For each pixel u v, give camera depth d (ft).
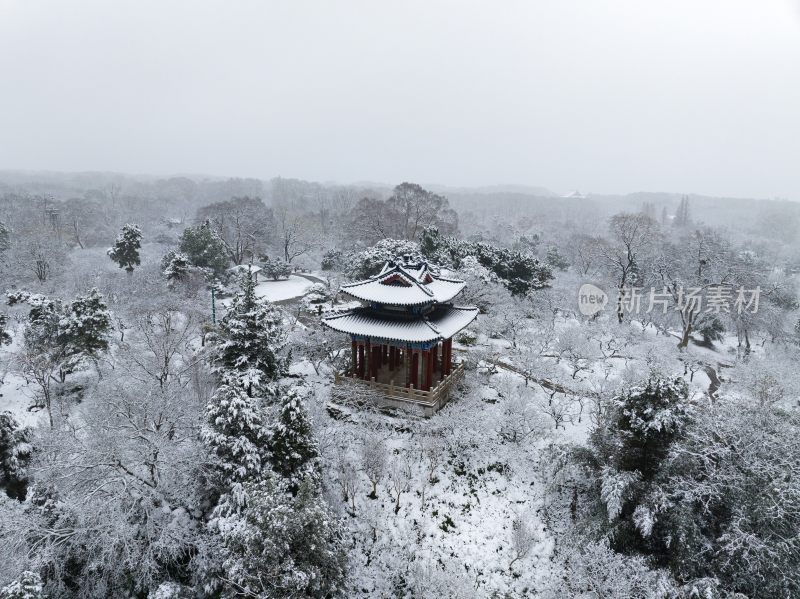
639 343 184.55
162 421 109.81
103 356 162.91
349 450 119.24
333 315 138.51
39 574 88.79
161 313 174.09
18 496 118.62
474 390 145.48
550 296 238.68
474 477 114.73
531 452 120.57
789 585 79.25
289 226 369.91
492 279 235.61
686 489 88.74
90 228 421.18
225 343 130.21
